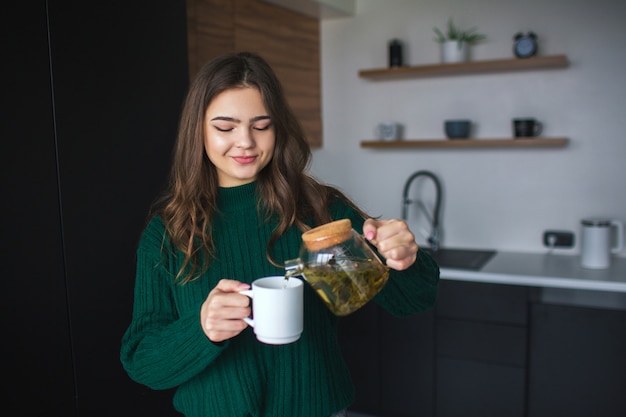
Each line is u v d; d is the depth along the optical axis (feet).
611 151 9.61
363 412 9.82
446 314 9.10
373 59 11.03
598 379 8.27
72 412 5.64
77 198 5.59
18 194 5.06
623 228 9.53
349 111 11.37
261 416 3.68
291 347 3.72
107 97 5.86
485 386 8.94
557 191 10.04
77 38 5.55
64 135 5.45
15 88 5.02
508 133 10.23
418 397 9.39
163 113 6.52
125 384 6.19
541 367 8.57
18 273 5.07
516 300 8.64
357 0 11.00
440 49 10.31
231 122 3.55
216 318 3.05
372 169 11.35
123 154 6.06
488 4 10.09
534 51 9.49
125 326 6.16
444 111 10.66
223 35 8.48
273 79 3.71
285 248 3.92
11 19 4.97
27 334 5.18
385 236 3.21
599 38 9.48
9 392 5.05
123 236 6.09
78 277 5.63
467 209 10.72
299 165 4.08
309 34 10.97
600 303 8.22
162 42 6.48
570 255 10.02
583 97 9.68
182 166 3.85
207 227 3.82
